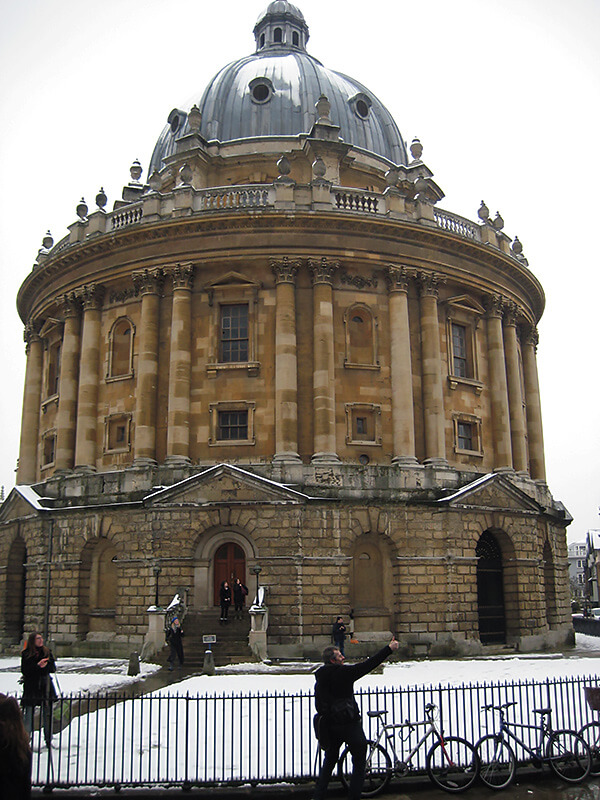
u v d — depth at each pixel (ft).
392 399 123.34
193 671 90.48
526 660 103.45
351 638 107.55
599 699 46.91
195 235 125.08
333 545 110.11
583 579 495.82
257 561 109.19
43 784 43.39
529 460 150.00
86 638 116.98
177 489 111.96
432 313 128.47
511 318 143.74
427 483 118.52
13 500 133.39
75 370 134.92
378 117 168.76
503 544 124.26
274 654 104.63
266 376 121.39
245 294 124.67
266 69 163.02
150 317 125.29
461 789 44.11
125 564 113.60
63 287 138.41
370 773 43.73
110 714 62.64
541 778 46.50
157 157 166.91
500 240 145.89
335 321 124.36
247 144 149.89
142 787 43.45
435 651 110.52
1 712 24.30
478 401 134.72
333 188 127.75
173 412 120.06
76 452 129.08
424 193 134.00
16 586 134.72
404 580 112.06
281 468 114.11
